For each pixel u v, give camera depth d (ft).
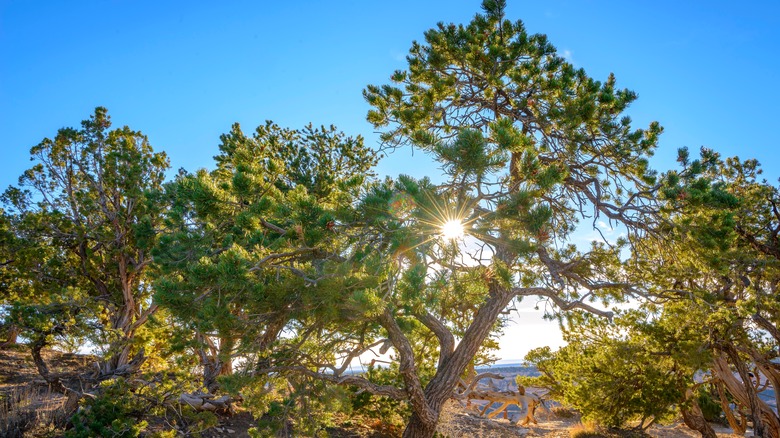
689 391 72.33
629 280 49.08
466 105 49.16
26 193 70.28
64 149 67.67
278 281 32.40
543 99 45.98
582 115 43.21
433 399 40.27
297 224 29.81
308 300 32.01
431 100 46.44
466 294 31.91
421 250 30.73
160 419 44.70
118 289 66.49
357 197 30.07
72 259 68.28
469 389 76.95
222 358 34.55
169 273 38.29
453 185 29.30
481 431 60.39
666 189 40.34
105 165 65.31
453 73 49.08
